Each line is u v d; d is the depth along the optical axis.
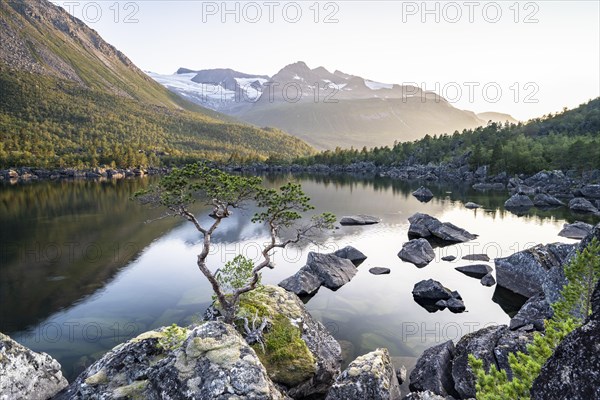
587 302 17.22
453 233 63.94
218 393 14.12
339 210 95.25
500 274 40.53
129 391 15.45
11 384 18.25
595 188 109.69
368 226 76.06
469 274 45.75
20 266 51.22
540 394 8.55
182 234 68.94
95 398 15.66
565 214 85.75
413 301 37.59
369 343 28.73
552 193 119.88
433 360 22.19
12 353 18.94
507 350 20.34
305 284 39.69
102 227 74.06
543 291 29.94
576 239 61.34
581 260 17.56
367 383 18.72
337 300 37.81
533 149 167.12
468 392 20.23
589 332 8.08
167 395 14.51
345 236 67.25
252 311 24.84
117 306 37.94
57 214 86.56
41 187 141.62
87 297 40.53
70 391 18.62
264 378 15.05
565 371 8.15
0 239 64.94
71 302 39.25
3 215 85.38
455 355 22.94
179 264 52.12
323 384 23.02
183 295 40.62
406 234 68.81
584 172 129.75
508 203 99.75
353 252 52.53
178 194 24.52
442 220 80.56
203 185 24.36
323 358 23.92
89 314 36.09
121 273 48.38
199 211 90.62
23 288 43.44
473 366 13.12
